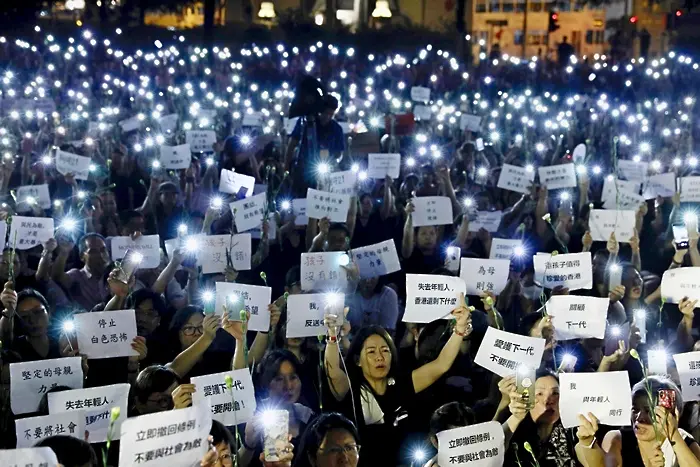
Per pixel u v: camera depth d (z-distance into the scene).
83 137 16.27
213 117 17.56
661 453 5.77
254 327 7.18
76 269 9.51
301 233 10.99
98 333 6.96
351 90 20.70
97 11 34.56
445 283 7.13
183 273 10.12
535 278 8.31
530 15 40.94
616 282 8.70
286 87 21.56
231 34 35.62
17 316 7.69
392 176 12.20
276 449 5.22
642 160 16.14
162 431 4.41
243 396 6.09
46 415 5.66
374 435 6.66
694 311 9.27
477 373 7.55
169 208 11.74
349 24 36.94
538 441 6.22
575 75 27.28
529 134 17.36
